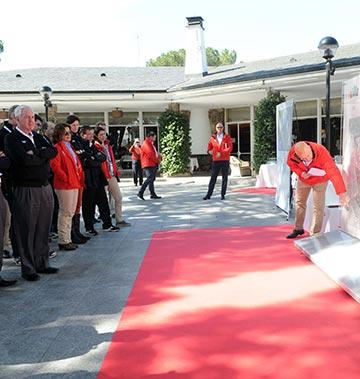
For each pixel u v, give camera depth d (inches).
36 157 167.0
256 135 554.3
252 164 683.4
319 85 504.7
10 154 165.8
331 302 141.4
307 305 139.3
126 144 739.4
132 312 139.8
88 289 163.5
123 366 105.8
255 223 280.5
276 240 230.1
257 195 419.5
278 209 331.9
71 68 790.5
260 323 127.0
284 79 494.6
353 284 146.1
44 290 163.5
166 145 672.4
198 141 736.3
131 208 365.7
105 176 267.6
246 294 151.3
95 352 113.9
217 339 118.0
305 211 229.1
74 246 225.1
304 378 96.8
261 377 97.7
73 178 216.7
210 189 402.9
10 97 617.0
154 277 175.2
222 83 556.4
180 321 131.0
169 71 785.6
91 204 256.7
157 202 396.8
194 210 342.6
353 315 130.7
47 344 119.4
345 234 194.5
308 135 647.8
